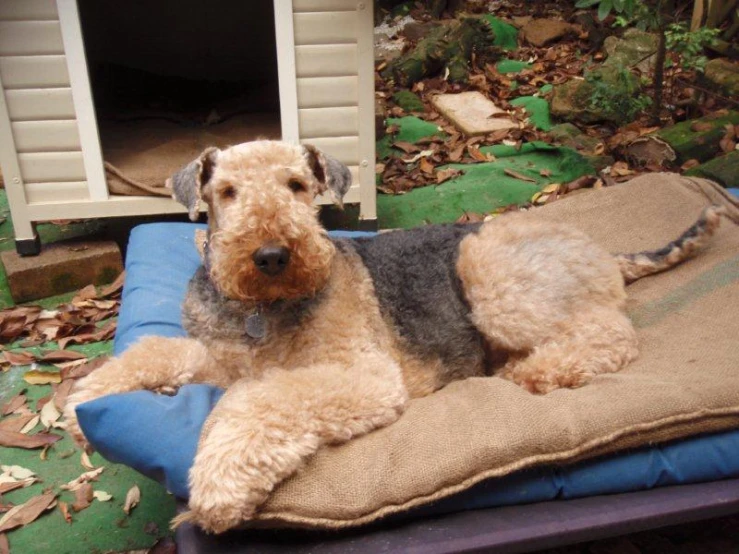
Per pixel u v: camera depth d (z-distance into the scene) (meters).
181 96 2.11
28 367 1.34
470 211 1.80
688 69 2.18
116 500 1.05
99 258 1.61
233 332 0.91
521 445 0.79
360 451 0.80
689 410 0.82
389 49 2.79
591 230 1.33
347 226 1.83
